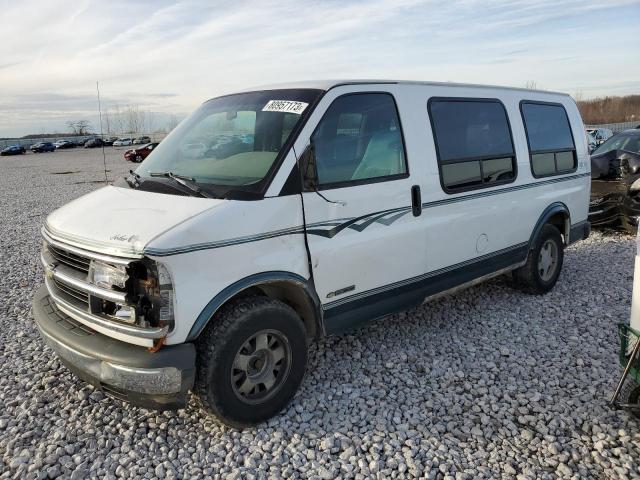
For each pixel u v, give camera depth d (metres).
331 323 3.84
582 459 3.14
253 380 3.41
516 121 5.33
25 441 3.38
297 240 3.51
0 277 7.00
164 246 2.91
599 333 4.88
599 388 3.91
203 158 3.86
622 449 3.19
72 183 22.12
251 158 3.62
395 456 3.17
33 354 4.59
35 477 3.04
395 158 4.15
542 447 3.26
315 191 3.59
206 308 3.09
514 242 5.34
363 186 3.87
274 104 3.87
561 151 5.94
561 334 4.89
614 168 8.69
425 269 4.43
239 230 3.21
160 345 3.01
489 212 4.95
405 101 4.27
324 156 3.70
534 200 5.51
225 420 3.31
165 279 2.96
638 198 8.27
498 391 3.90
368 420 3.56
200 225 3.06
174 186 3.54
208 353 3.15
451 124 4.61
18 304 5.89
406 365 4.31
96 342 3.17
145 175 3.93
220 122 4.10
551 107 5.91
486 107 5.02
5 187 21.05
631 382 3.40
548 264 5.93
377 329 5.03
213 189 3.42
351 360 4.41
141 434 3.43
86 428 3.49
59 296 3.53
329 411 3.65
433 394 3.88
